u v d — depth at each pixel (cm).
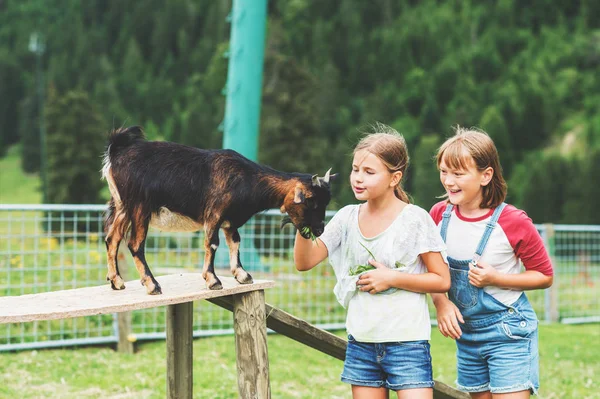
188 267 764
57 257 852
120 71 8081
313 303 828
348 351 363
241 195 345
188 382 399
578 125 6147
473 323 373
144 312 747
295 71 3200
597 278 1031
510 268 373
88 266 670
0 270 629
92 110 4203
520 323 366
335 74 6462
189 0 8531
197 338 715
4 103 8075
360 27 7656
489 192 373
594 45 7438
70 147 4059
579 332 859
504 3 8156
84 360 624
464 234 374
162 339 700
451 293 379
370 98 6638
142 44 8425
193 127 5869
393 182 353
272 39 3769
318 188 348
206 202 343
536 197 4503
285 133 3095
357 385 356
